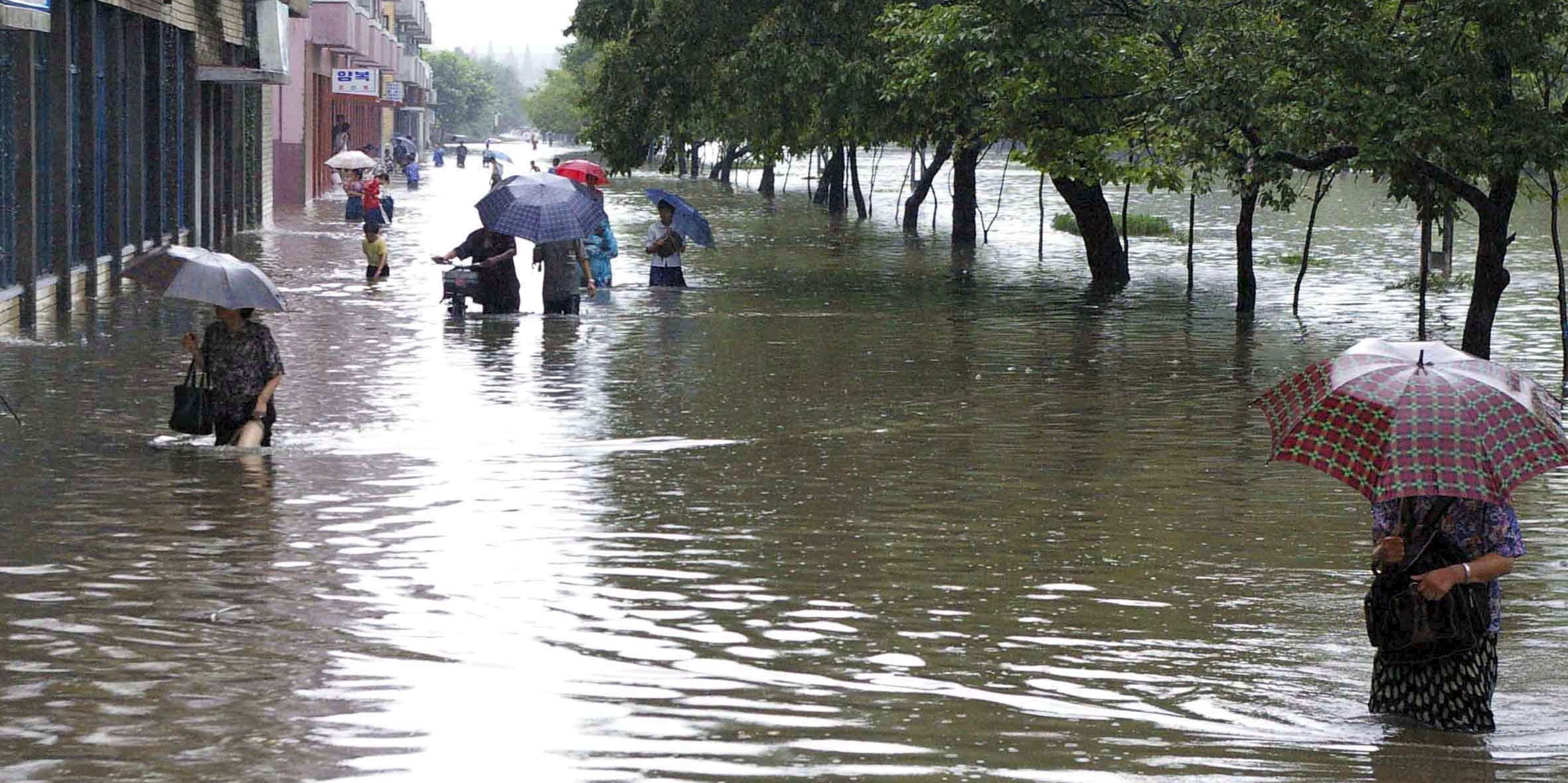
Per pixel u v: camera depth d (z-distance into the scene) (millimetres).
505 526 13516
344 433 18109
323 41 81250
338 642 9859
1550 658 10359
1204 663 9906
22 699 8539
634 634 10250
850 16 43188
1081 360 25766
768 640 10188
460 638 10023
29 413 18938
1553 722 8930
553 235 29609
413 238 52125
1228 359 26047
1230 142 28141
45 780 7242
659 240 35781
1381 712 8922
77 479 15109
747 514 14180
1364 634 10656
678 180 113688
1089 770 7715
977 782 7484
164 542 12594
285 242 49344
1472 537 8539
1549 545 13672
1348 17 25797
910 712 8656
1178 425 19500
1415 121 24234
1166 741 8258
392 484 15180
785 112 45031
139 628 10102
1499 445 8102
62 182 29844
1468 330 26281
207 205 45812
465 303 30141
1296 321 31891
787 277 40500
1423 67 24844
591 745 7934
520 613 10695
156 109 39188
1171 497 15219
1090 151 33406
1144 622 10828
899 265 44844
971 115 38500
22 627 10062
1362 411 8484
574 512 14148
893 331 29234
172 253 16547
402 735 8023
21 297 27656
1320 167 27906
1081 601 11352
